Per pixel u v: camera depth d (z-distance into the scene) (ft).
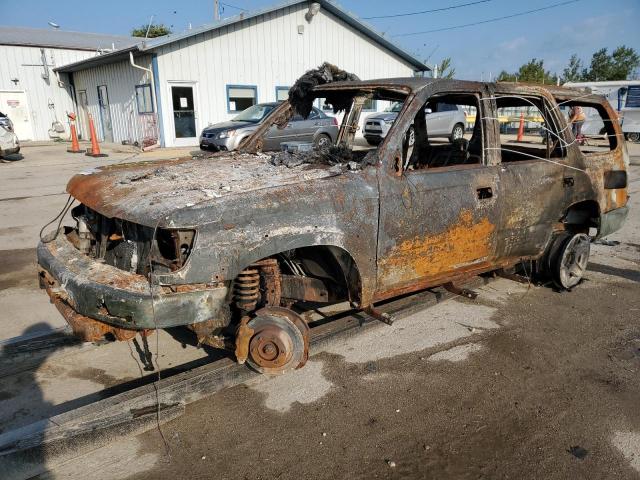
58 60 80.12
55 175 40.19
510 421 9.62
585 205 15.69
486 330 13.44
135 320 8.14
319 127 32.19
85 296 8.52
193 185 9.75
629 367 11.60
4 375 11.17
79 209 12.54
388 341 12.82
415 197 10.77
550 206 13.84
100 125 75.66
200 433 9.21
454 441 9.04
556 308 14.93
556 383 10.93
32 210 27.12
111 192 10.06
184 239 8.41
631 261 19.25
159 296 8.16
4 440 7.97
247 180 10.05
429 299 13.37
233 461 8.50
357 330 11.98
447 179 11.36
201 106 59.93
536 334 13.23
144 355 12.09
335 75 14.75
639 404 10.18
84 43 86.89
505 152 17.46
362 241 10.06
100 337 8.87
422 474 8.24
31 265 18.40
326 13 66.64
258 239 8.77
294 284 11.00
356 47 70.44
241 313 10.30
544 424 9.53
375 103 52.65
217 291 8.52
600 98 16.15
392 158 10.57
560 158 14.34
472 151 13.89
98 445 8.59
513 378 11.12
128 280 8.59
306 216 9.30
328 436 9.14
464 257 12.13
